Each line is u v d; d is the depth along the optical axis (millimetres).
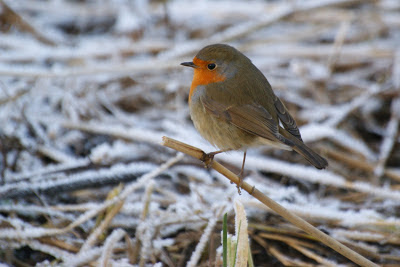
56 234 8047
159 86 12250
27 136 10688
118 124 11266
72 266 7480
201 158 7090
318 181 9523
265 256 8336
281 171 9633
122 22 13742
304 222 6980
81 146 10836
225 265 6406
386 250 8312
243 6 13961
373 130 11914
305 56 12773
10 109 10758
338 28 13984
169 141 7008
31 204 8836
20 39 12719
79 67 11867
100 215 8430
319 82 12469
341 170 10648
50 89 11672
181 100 12117
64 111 11297
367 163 10648
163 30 14016
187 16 14125
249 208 8633
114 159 10180
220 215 8188
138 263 7777
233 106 8320
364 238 8328
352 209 9281
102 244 8211
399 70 12305
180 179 9938
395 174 10367
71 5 14047
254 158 9805
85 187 9086
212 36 13445
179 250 8156
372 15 13469
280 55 12812
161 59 12164
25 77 11344
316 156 7555
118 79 12336
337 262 8109
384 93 12109
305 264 7980
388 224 8258
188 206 8594
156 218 8250
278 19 13094
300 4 13359
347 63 13133
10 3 13266
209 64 8508
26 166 9922
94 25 14492
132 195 9164
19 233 7973
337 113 11531
